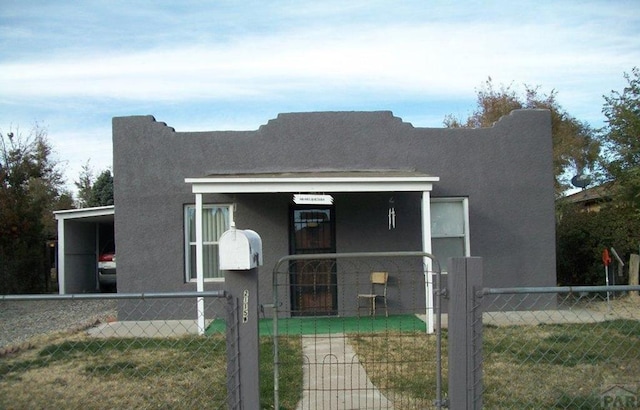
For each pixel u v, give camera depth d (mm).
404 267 13242
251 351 4508
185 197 13266
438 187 13469
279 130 13406
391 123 13469
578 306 13484
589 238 17219
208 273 13336
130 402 6434
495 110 27219
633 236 16641
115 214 13250
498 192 13570
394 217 13383
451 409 4582
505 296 13375
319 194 13062
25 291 19500
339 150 13422
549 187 13664
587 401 6191
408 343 9102
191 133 13305
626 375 7219
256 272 4562
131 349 9125
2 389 6832
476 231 13492
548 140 13703
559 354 8125
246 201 13312
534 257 13547
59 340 9852
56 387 6949
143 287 13180
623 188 16594
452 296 4621
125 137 13289
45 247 21000
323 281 12859
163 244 13234
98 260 20406
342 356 8438
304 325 10727
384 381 7234
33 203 20906
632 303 13633
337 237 13312
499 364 7871
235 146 13352
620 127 17688
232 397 4488
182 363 8141
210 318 12891
